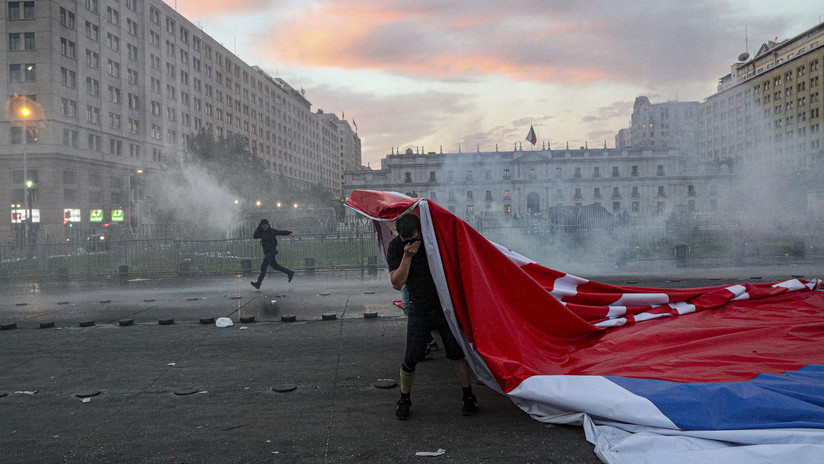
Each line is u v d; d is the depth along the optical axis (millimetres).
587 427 3342
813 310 5891
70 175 46969
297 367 5223
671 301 6055
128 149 54812
